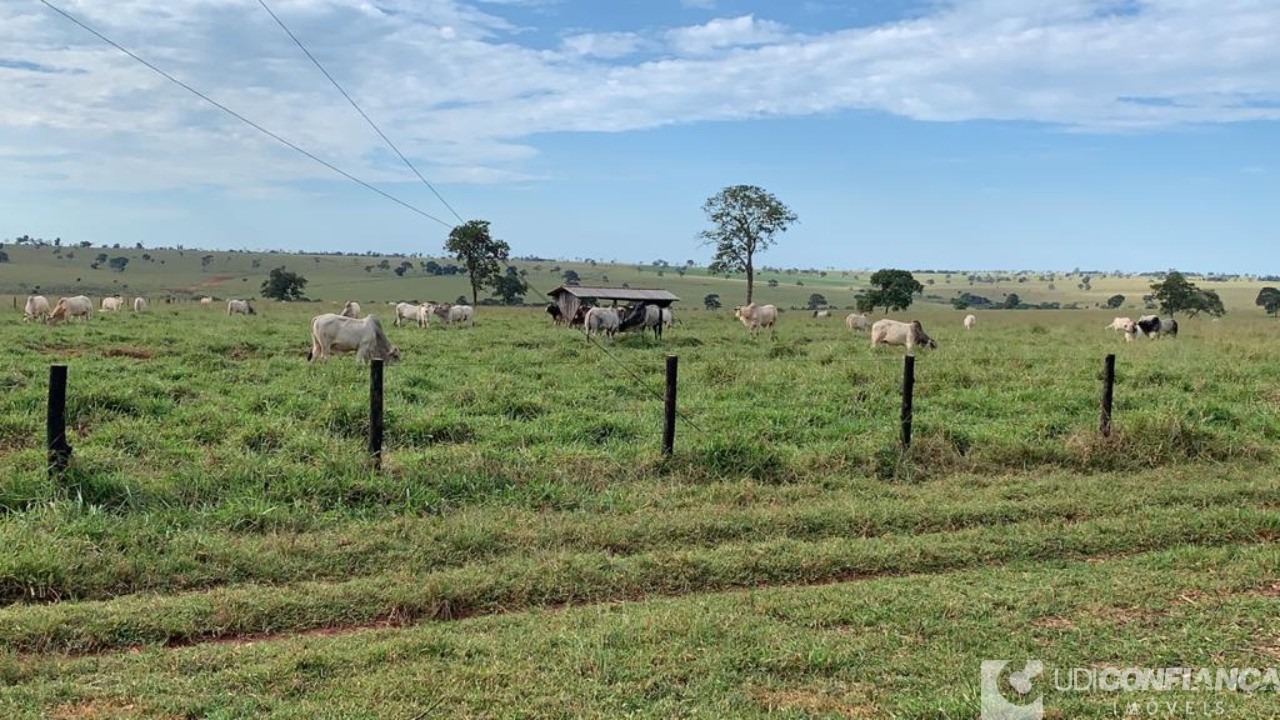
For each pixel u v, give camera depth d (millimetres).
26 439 9656
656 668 5156
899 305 67438
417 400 13695
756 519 8086
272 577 6629
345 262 155000
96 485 7770
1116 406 13711
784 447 10781
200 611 5867
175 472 8461
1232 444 11258
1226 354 22531
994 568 7156
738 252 67188
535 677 5023
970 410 13688
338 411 11172
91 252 154625
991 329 37781
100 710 4586
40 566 6242
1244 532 8039
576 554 7105
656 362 19469
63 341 21094
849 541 7668
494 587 6461
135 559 6574
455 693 4812
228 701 4703
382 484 8398
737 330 34156
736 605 6207
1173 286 67625
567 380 16062
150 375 15008
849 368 17438
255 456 9023
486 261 63594
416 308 36094
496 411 12609
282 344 22109
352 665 5148
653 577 6801
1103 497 9094
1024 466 10531
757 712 4672
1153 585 6609
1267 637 5664
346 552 7004
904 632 5758
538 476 9102
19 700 4641
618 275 149375
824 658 5258
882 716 4645
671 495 8945
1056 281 190875
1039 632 5758
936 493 9328
